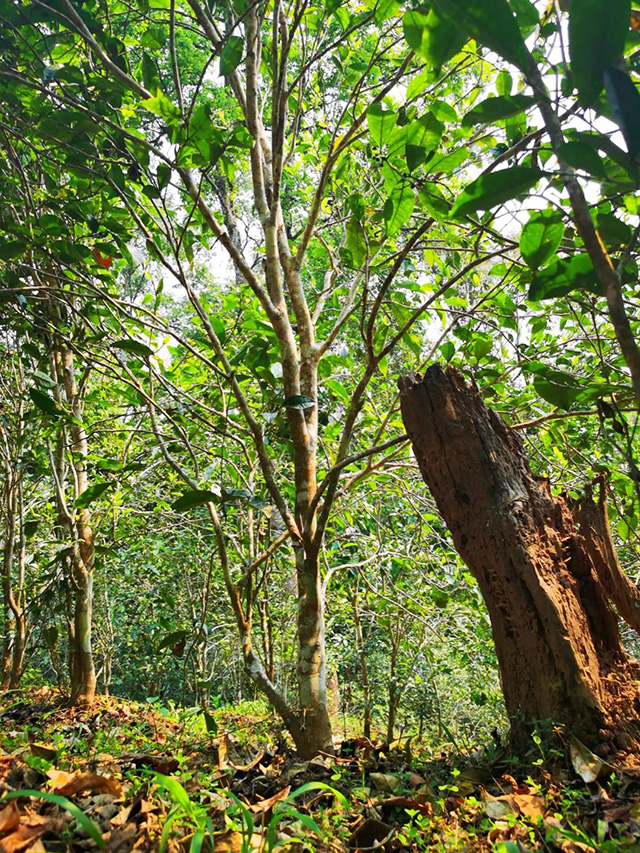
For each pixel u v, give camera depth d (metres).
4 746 2.70
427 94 3.12
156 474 5.40
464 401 2.66
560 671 2.31
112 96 2.81
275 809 1.89
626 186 1.60
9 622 5.33
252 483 3.61
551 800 1.94
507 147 2.38
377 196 3.91
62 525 4.81
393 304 3.39
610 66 1.14
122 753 2.78
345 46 3.53
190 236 3.33
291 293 3.54
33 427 4.41
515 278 2.93
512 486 2.58
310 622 3.02
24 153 3.57
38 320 3.60
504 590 2.48
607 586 2.59
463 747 2.96
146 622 6.38
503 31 1.11
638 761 2.16
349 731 5.01
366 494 4.38
